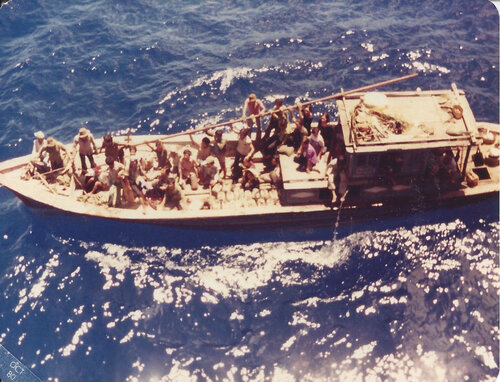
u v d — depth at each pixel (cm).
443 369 1315
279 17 2553
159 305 1473
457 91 1475
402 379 1299
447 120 1427
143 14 2608
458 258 1535
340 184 1502
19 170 1680
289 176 1495
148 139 1775
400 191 1517
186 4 2669
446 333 1384
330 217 1559
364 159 1447
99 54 2372
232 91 2161
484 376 1298
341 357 1345
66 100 2172
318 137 1492
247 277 1528
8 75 2292
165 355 1368
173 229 1608
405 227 1606
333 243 1593
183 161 1591
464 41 2341
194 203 1561
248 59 2305
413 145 1387
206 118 2048
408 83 2162
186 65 2295
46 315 1468
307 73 2227
